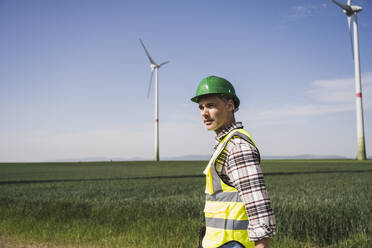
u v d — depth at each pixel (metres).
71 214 9.28
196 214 8.61
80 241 6.89
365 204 9.13
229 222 1.88
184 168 46.34
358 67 58.91
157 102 79.62
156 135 80.00
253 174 1.79
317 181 20.67
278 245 5.73
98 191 15.99
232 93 2.14
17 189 17.25
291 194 12.46
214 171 1.96
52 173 36.00
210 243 1.91
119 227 7.68
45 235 7.28
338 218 6.93
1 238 7.41
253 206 1.75
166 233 6.88
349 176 25.62
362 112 60.06
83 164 65.44
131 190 16.59
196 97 2.24
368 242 5.51
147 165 57.69
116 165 58.59
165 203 10.31
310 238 6.27
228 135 2.01
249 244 1.86
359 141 60.59
